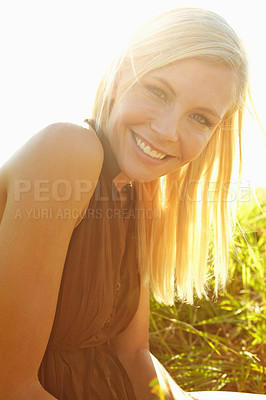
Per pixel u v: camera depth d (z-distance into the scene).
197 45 1.38
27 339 1.26
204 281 1.98
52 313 1.30
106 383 1.61
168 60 1.38
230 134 1.82
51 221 1.27
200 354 2.97
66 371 1.52
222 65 1.43
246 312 3.22
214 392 1.87
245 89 1.65
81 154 1.31
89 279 1.44
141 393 1.83
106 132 1.50
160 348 2.96
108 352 1.69
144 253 1.75
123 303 1.71
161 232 1.87
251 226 3.82
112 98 1.48
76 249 1.41
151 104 1.42
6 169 1.31
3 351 1.25
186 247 1.91
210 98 1.43
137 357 1.87
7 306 1.24
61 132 1.30
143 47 1.41
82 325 1.47
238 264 3.45
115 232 1.53
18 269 1.24
